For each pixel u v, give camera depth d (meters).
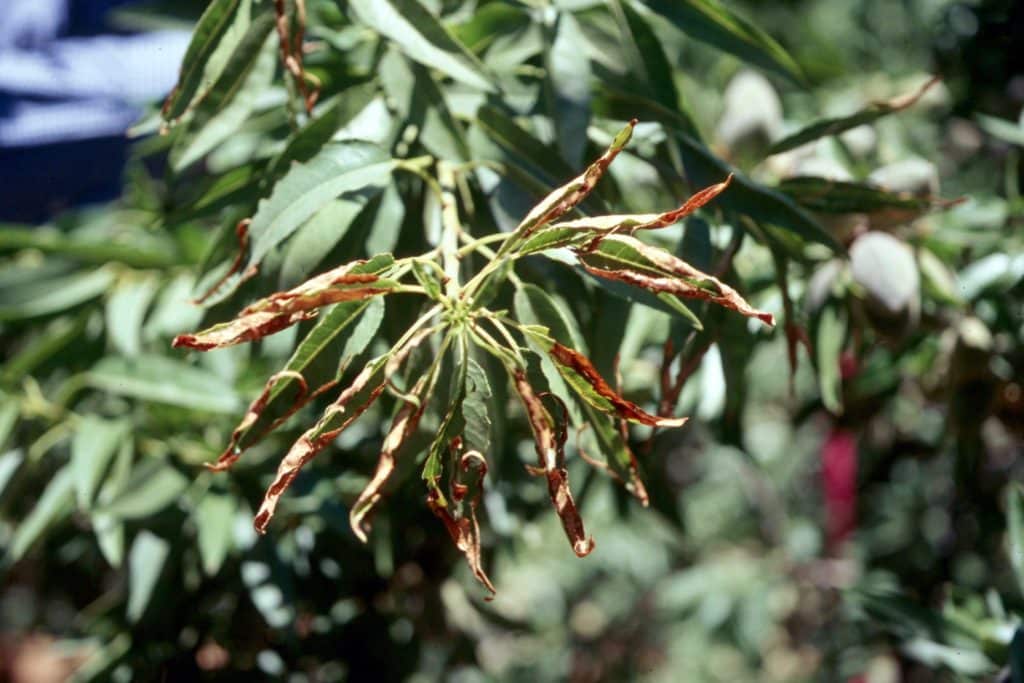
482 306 0.68
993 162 1.18
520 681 1.58
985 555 1.14
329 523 0.90
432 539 0.98
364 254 0.78
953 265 0.97
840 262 0.89
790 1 1.27
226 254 0.81
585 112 0.79
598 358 0.79
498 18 0.83
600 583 1.71
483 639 1.11
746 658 1.63
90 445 0.91
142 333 1.00
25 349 1.07
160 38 1.24
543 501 0.98
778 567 1.56
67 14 1.56
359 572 0.98
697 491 1.70
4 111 1.57
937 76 0.81
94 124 1.56
